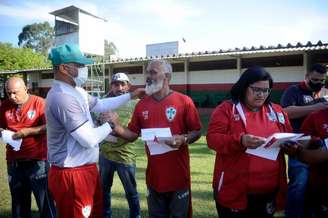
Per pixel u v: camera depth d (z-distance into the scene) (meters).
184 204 3.43
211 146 2.93
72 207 3.00
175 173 3.37
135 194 4.41
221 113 2.96
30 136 4.06
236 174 2.84
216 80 18.58
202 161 7.73
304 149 2.82
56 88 2.95
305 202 3.08
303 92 4.29
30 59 37.97
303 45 14.53
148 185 3.48
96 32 25.88
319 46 14.17
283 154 2.93
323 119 2.83
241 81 2.87
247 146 2.66
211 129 2.98
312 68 4.19
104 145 4.36
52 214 4.21
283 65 16.31
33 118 4.12
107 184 4.45
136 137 3.57
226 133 2.91
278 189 2.92
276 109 3.00
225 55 16.69
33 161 4.14
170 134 3.27
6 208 5.29
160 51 24.17
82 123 2.87
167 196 3.46
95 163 3.15
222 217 2.99
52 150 3.00
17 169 4.20
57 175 3.00
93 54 25.69
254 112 2.90
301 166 4.14
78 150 2.99
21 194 4.31
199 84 19.12
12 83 4.04
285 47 15.00
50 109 2.90
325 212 2.92
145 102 3.49
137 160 7.94
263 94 2.77
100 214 3.23
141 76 21.19
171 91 3.50
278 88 16.44
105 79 22.31
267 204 2.94
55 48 3.00
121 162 4.29
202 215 4.73
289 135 2.66
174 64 20.03
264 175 2.82
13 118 4.11
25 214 4.38
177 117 3.38
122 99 3.63
